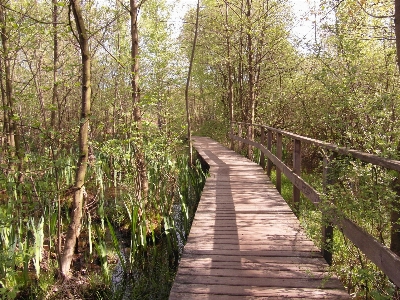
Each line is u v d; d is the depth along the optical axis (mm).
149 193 7082
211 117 23953
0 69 6164
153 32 10016
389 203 2598
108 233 6508
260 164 9977
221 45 14180
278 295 2871
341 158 3100
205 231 4473
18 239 4668
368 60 5875
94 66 9445
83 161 4402
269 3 11555
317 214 3498
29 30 5645
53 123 6832
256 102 13633
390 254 2137
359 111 3350
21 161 4648
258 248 3863
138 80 6805
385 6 5066
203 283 3111
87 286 4703
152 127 6996
